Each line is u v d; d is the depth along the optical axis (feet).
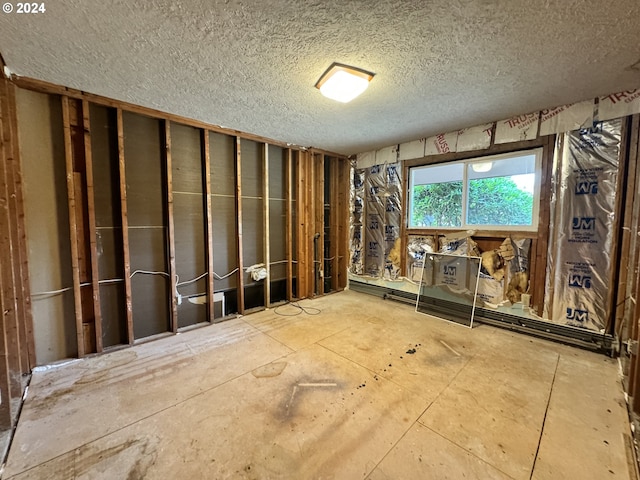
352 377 6.97
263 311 12.13
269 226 12.68
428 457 4.63
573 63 6.23
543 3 4.46
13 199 6.76
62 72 6.66
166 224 9.62
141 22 4.90
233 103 8.39
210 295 10.61
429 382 6.76
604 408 5.82
